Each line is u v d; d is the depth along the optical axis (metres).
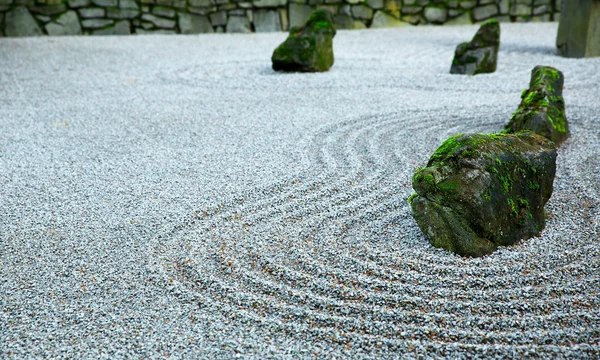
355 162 3.86
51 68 7.57
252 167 3.78
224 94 6.14
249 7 11.38
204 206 3.16
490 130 4.58
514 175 2.71
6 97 5.98
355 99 5.82
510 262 2.53
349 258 2.58
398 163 3.84
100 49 9.02
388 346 2.03
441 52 9.02
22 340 2.07
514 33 10.97
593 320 2.14
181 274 2.51
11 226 2.94
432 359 1.96
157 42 9.95
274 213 3.08
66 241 2.78
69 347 2.03
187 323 2.17
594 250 2.62
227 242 2.76
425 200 2.68
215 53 8.98
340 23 11.87
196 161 3.92
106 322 2.17
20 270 2.53
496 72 7.22
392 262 2.55
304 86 6.46
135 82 6.80
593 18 7.93
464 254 2.59
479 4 12.39
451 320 2.15
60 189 3.43
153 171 3.72
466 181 2.58
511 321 2.14
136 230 2.89
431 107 5.43
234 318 2.20
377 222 2.95
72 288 2.39
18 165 3.86
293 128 4.75
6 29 10.03
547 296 2.30
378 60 8.27
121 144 4.36
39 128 4.82
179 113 5.32
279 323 2.16
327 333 2.10
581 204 3.14
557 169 3.68
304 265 2.54
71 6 10.40
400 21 12.29
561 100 4.39
